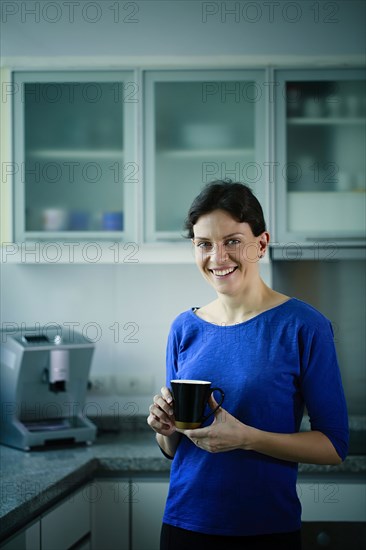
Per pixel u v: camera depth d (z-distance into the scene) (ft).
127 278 10.34
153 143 9.41
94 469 8.26
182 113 9.45
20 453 8.50
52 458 8.21
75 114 9.49
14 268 10.37
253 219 5.19
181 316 5.78
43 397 9.04
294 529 5.18
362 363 10.22
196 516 5.17
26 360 8.70
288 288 10.29
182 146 9.46
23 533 6.40
